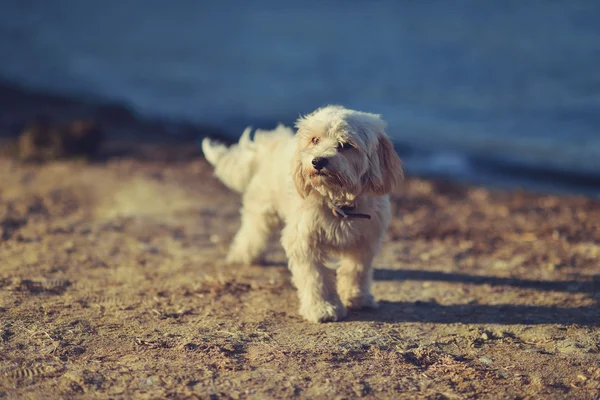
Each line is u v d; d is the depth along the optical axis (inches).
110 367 218.8
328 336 251.3
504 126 895.7
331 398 202.7
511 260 355.9
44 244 366.0
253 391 205.2
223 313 274.5
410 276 330.3
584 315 276.5
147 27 2192.4
